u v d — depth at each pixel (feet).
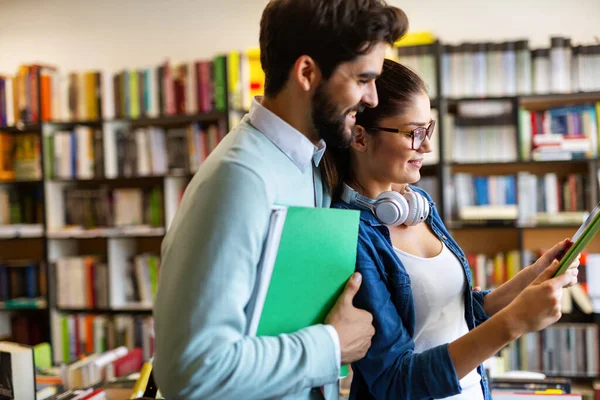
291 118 3.25
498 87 11.52
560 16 12.18
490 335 3.25
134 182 13.93
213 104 12.41
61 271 13.29
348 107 3.07
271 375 2.89
